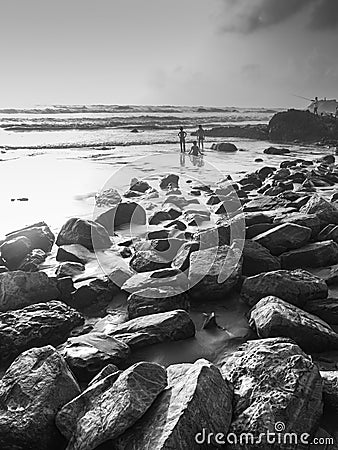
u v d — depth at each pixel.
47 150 27.45
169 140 34.72
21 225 11.09
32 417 4.04
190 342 5.70
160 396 4.11
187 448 3.69
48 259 8.60
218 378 4.29
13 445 4.01
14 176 17.94
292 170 19.95
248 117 85.25
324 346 5.46
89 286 6.96
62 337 5.91
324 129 42.22
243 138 43.66
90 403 4.14
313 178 17.23
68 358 4.97
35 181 16.95
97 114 75.88
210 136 44.28
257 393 4.21
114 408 3.94
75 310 6.48
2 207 12.77
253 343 5.00
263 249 7.90
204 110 119.88
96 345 5.24
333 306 6.29
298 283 6.49
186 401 3.93
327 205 10.28
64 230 9.30
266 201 12.45
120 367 5.14
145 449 3.62
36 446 4.00
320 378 4.36
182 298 6.60
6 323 5.73
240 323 6.21
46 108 87.50
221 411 4.04
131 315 6.46
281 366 4.41
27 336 5.60
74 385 4.48
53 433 4.07
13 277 6.68
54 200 13.73
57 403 4.22
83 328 6.19
